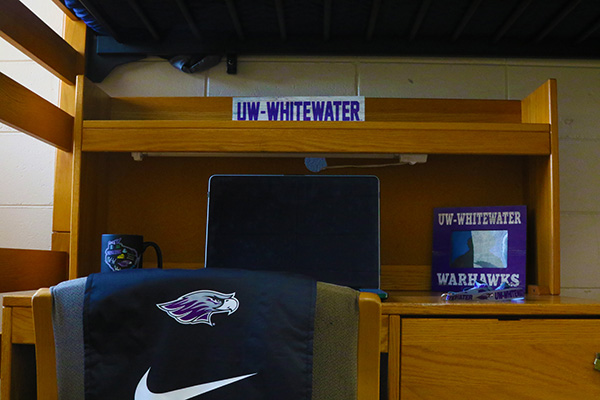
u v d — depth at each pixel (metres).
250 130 1.47
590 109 1.84
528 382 1.17
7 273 1.37
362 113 1.66
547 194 1.53
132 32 1.81
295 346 0.75
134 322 0.76
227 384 0.75
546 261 1.54
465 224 1.67
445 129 1.47
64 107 1.80
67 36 1.83
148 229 1.78
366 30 1.75
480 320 1.17
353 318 0.76
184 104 1.79
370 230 1.50
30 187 1.82
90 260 1.58
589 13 1.64
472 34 1.79
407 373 1.16
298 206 1.53
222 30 1.80
